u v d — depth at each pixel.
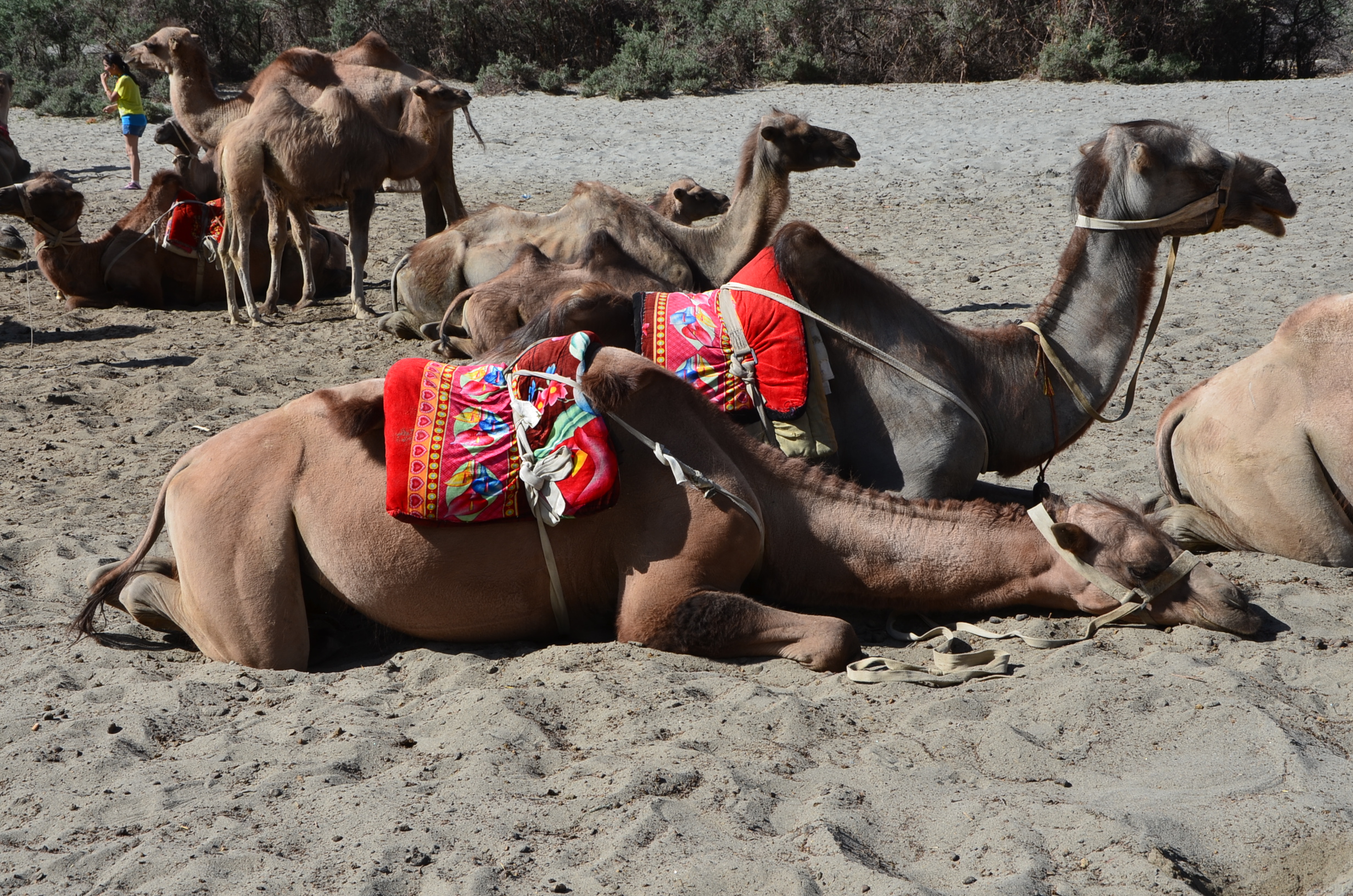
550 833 3.43
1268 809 3.44
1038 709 4.09
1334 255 12.66
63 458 7.61
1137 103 26.06
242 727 4.19
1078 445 7.40
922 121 24.61
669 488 4.55
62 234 11.74
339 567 4.59
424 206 13.34
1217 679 4.20
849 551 4.77
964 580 4.75
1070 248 5.68
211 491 4.62
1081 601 4.71
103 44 32.03
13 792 3.82
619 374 4.53
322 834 3.46
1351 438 5.13
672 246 8.41
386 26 35.00
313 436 4.64
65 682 4.60
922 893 3.05
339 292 12.86
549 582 4.61
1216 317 10.36
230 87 33.22
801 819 3.46
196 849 3.38
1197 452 5.68
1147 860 3.17
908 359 5.44
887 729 4.03
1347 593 5.11
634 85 29.94
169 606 4.86
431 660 4.65
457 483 4.43
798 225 5.36
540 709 4.18
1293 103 24.83
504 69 31.98
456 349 9.44
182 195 12.16
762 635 4.52
